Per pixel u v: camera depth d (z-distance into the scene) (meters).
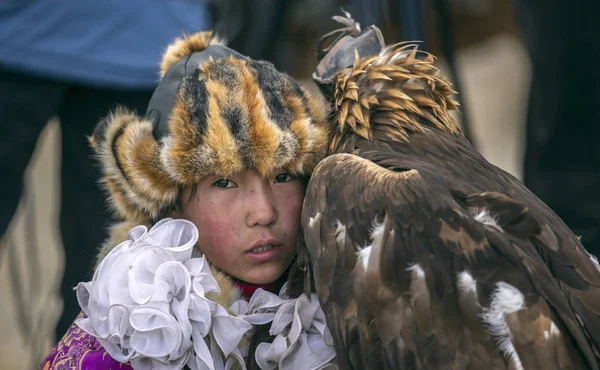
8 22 5.67
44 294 8.20
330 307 2.96
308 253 3.22
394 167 3.02
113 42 5.82
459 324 2.74
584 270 2.95
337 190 3.00
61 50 5.74
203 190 3.27
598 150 5.99
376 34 3.57
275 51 7.11
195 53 3.53
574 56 5.87
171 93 3.36
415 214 2.83
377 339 2.85
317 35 8.55
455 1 12.91
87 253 5.86
